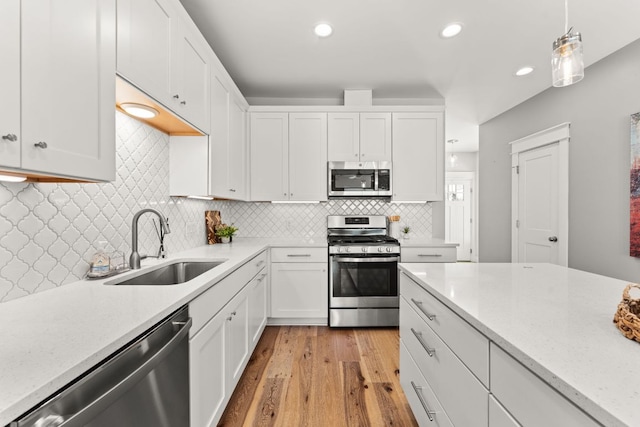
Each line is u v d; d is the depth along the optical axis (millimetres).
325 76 2906
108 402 690
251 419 1628
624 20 2049
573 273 1460
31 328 799
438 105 3420
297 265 2895
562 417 570
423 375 1351
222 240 2867
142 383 863
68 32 880
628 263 2400
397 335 2730
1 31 694
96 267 1362
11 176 944
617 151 2486
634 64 2344
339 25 2123
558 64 1225
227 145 2434
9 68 711
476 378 890
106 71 1037
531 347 676
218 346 1460
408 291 1578
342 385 1938
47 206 1176
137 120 1733
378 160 3115
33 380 560
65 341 721
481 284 1259
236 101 2721
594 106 2684
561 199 3043
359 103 3209
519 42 2328
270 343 2557
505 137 3955
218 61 2174
